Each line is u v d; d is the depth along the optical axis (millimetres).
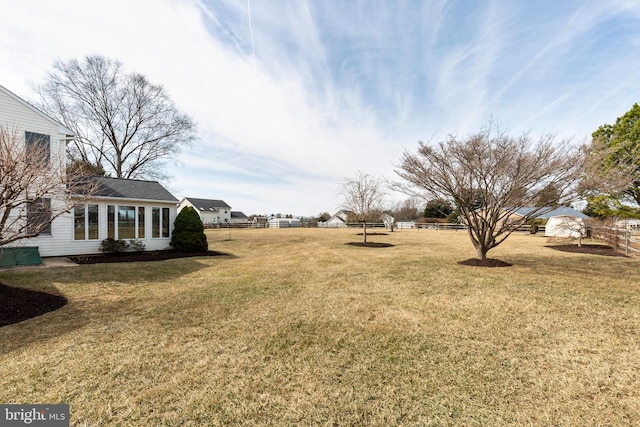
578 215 26469
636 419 2086
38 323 4055
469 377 2674
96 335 3645
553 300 5039
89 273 7594
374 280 6785
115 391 2457
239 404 2291
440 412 2186
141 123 21172
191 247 12484
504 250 12414
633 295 5320
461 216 9469
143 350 3227
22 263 8750
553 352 3154
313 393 2438
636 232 14797
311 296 5465
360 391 2465
